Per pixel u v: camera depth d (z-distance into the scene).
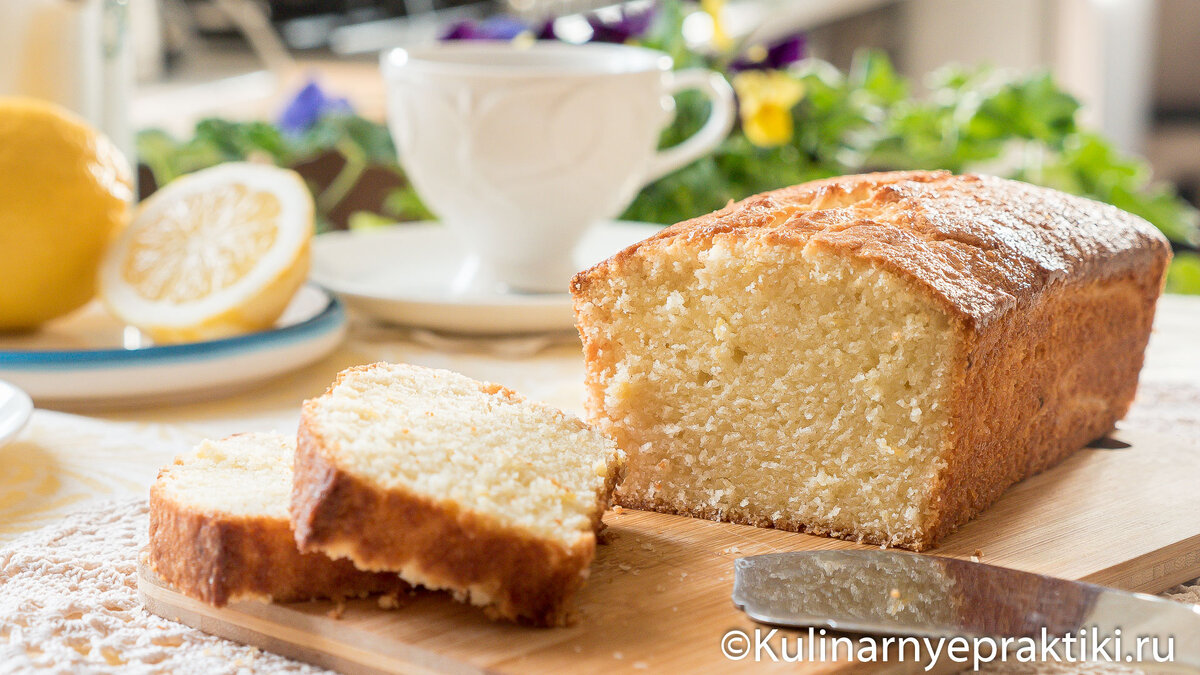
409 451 0.52
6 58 0.72
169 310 0.66
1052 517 0.56
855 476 0.55
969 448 0.55
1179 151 1.58
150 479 0.58
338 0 1.34
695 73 0.73
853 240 0.55
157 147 0.84
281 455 0.55
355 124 0.86
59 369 0.62
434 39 0.83
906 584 0.51
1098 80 1.52
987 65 0.91
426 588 0.51
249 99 1.14
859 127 0.88
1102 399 0.62
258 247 0.67
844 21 1.52
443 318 0.69
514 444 0.54
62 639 0.50
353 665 0.50
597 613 0.51
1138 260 0.62
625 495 0.58
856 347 0.55
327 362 0.68
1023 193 0.61
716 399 0.56
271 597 0.51
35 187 0.65
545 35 0.83
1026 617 0.50
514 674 0.48
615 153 0.70
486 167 0.69
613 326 0.57
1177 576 0.55
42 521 0.55
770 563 0.52
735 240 0.55
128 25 0.77
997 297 0.55
